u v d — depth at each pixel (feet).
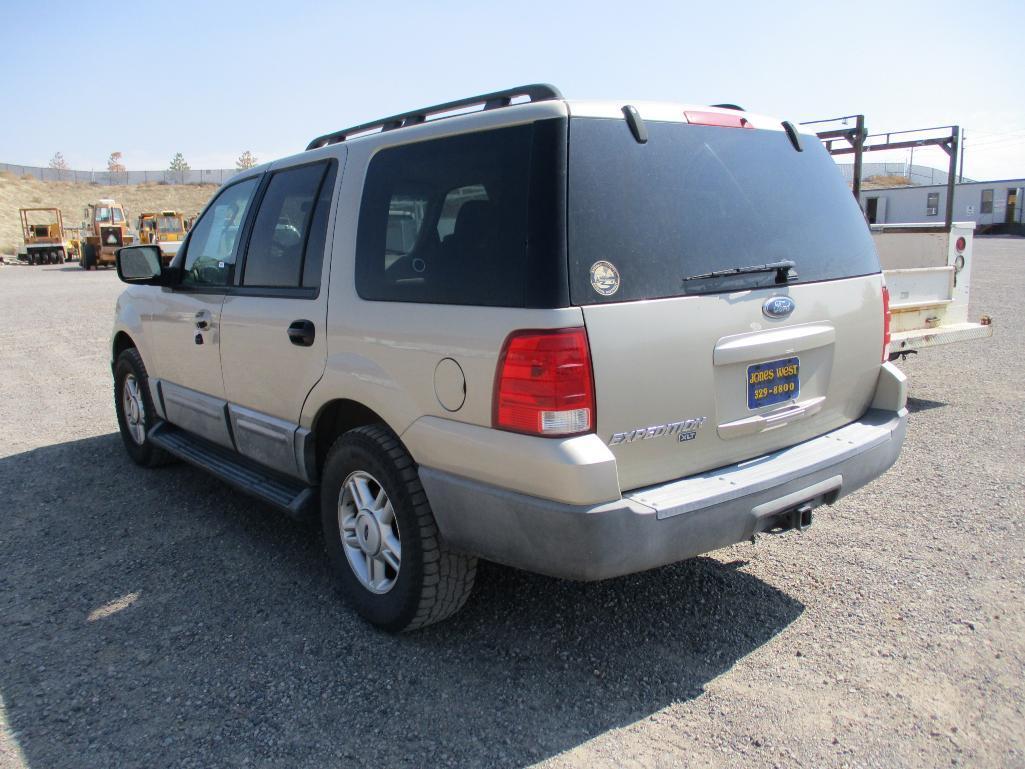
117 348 19.62
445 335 9.75
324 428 12.57
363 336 11.00
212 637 11.36
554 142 9.06
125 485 18.02
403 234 10.70
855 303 11.56
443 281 9.95
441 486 9.98
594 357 8.78
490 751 8.87
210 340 14.70
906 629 11.18
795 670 10.29
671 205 9.70
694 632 11.27
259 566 13.70
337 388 11.52
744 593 12.34
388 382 10.62
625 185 9.37
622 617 11.71
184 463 19.71
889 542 14.01
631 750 8.83
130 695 10.01
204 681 10.28
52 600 12.57
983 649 10.64
